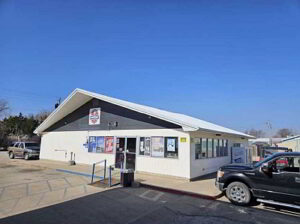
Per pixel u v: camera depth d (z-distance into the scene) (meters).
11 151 23.27
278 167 6.95
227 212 6.64
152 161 13.03
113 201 7.56
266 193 6.89
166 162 12.48
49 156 19.80
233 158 18.05
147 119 13.72
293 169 6.77
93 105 16.94
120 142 14.82
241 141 21.44
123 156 14.47
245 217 6.21
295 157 6.80
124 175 9.91
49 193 8.56
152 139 13.27
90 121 16.91
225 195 8.55
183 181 11.36
